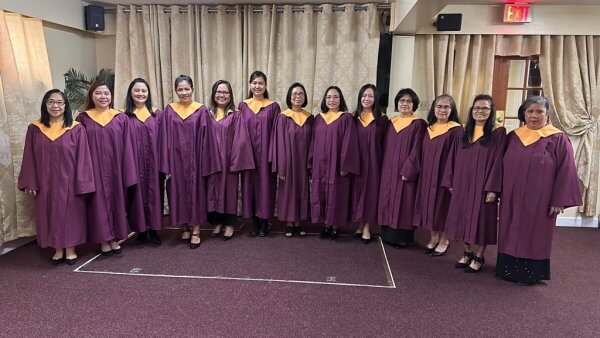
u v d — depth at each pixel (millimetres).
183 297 2365
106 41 4266
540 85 3855
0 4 2893
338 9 3812
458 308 2289
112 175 2928
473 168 2713
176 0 3822
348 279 2652
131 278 2613
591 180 3848
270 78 3928
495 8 3613
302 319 2145
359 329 2057
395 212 3186
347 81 3859
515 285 2604
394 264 2928
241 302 2316
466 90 3865
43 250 3125
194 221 3145
